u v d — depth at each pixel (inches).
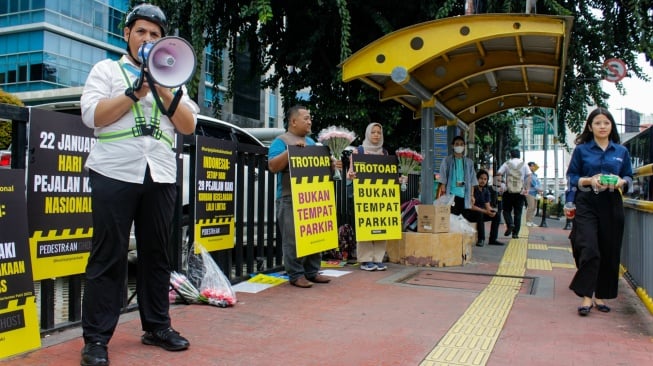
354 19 372.5
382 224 254.7
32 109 131.1
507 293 207.0
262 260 241.0
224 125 274.5
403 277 237.0
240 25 386.6
